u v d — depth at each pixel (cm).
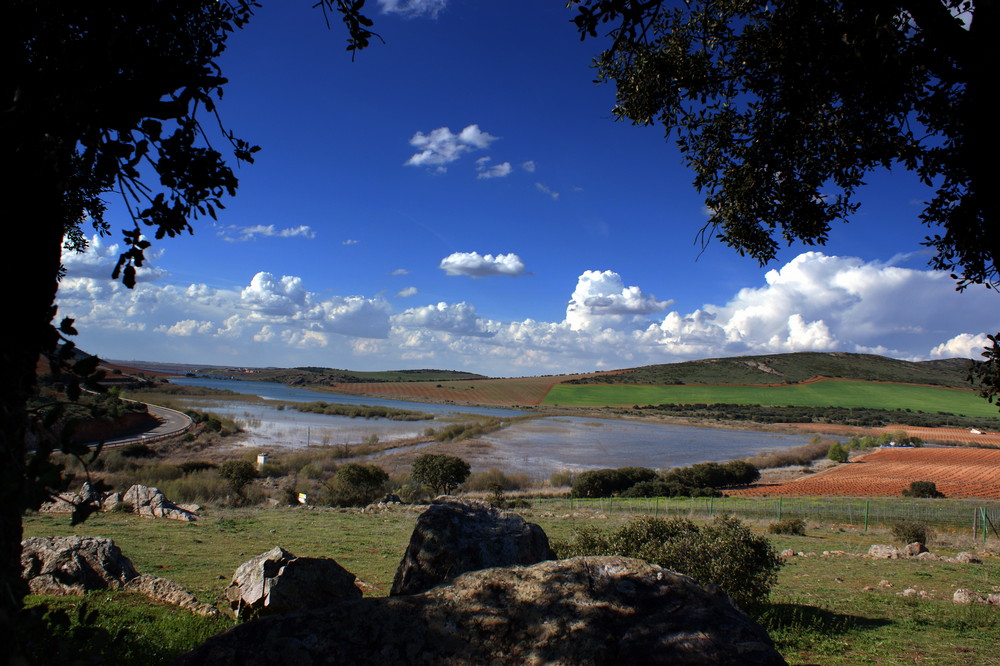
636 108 705
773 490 5216
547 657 339
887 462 7275
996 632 1100
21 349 285
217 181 306
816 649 991
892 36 446
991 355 516
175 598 937
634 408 17300
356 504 3775
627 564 414
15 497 221
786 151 635
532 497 4678
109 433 5275
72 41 284
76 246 573
